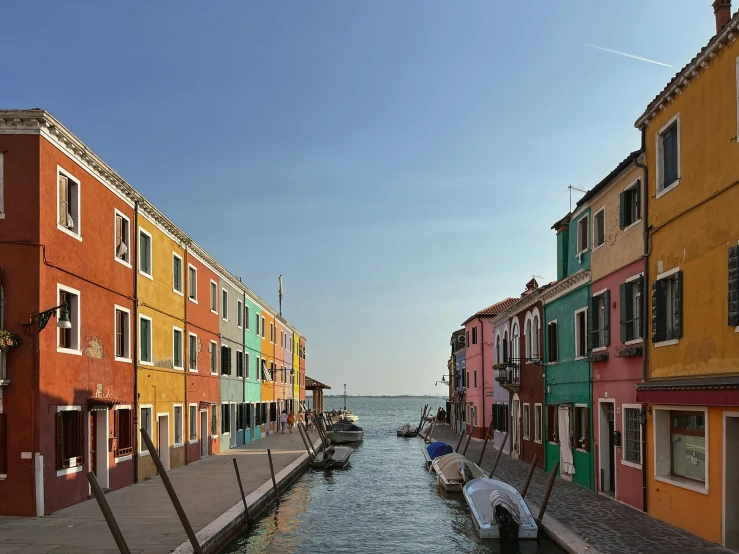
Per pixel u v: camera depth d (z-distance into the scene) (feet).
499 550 42.01
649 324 46.21
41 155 46.60
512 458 88.43
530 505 50.03
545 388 73.05
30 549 36.63
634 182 49.29
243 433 117.80
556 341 69.67
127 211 62.95
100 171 55.88
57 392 47.60
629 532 40.37
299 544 45.62
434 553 42.88
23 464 44.83
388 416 382.83
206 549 39.01
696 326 39.70
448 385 191.21
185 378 81.76
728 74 36.86
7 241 45.70
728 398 34.24
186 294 82.84
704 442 39.55
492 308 126.52
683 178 41.81
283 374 170.19
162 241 73.72
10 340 44.19
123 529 41.86
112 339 58.49
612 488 55.52
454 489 66.64
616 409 52.16
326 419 187.11
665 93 43.45
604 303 55.16
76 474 50.65
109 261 58.13
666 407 42.47
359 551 43.62
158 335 71.61
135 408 63.62
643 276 47.01
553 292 70.03
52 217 47.78
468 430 139.03
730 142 36.52
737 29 35.53
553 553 40.40
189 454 82.74
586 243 62.08
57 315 47.83
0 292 45.29
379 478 80.48
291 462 84.48
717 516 36.86
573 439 62.85
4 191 46.09
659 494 44.19
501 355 101.50
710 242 38.29
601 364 55.77
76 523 43.16
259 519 53.83
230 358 108.68
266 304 140.56
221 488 60.18
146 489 58.85
